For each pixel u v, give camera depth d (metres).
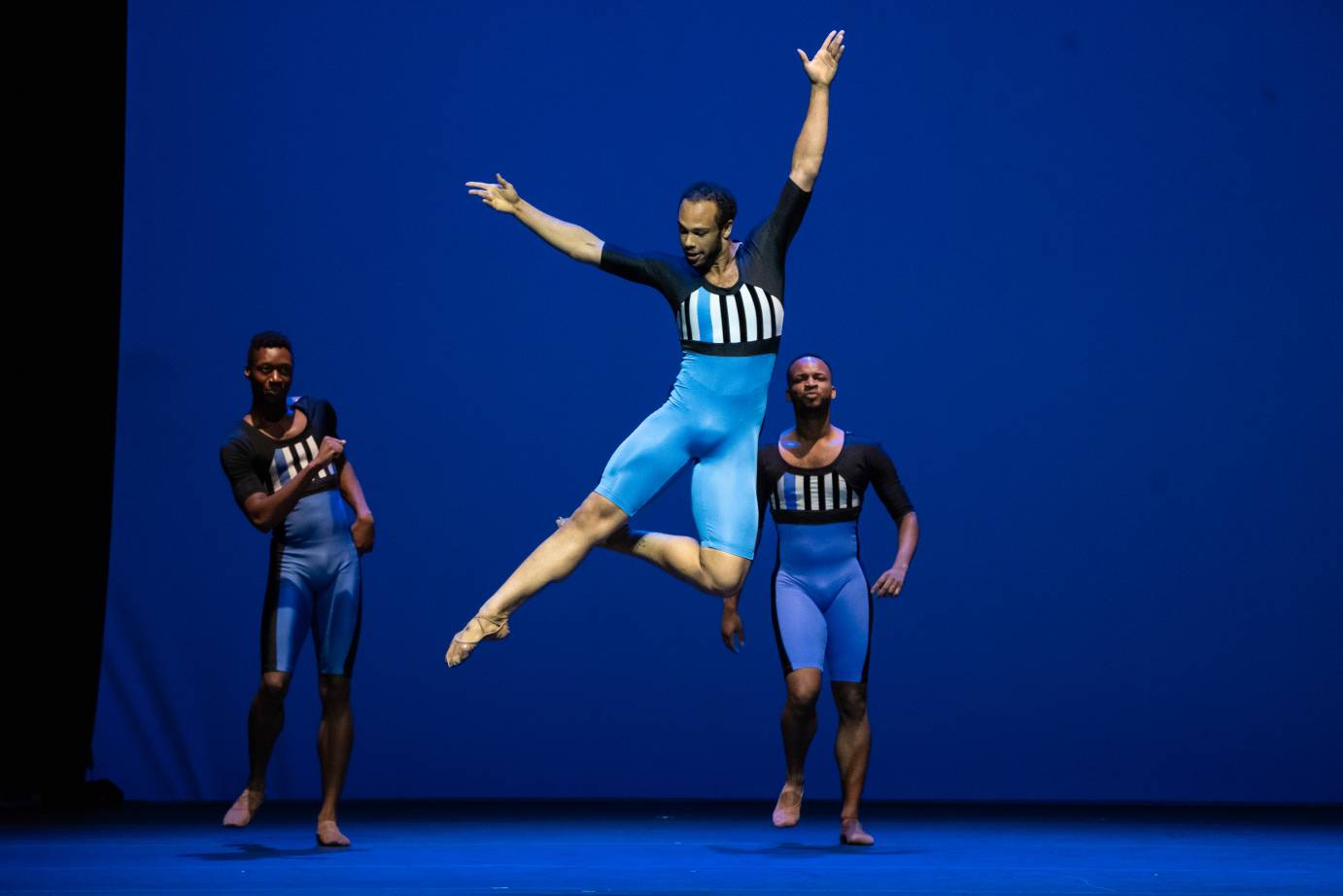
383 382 18.62
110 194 18.56
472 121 18.86
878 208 18.91
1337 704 18.59
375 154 18.84
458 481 18.56
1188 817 16.08
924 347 18.80
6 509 18.03
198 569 18.39
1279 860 11.52
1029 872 10.58
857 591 13.21
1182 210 19.00
